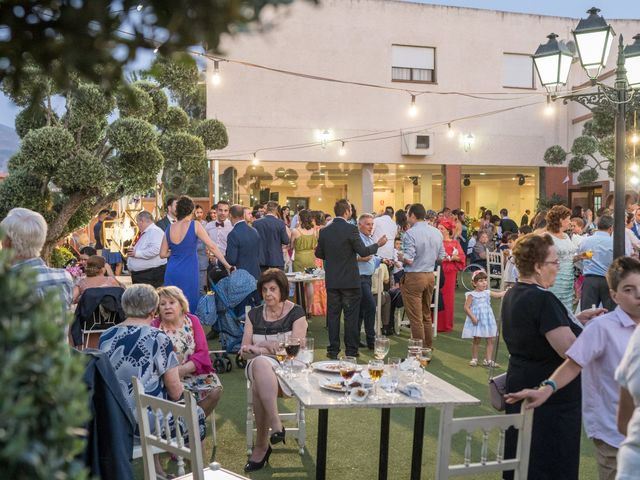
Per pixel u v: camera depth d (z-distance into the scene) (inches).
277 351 169.0
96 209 381.7
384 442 158.6
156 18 39.8
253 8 39.2
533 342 123.3
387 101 776.3
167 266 269.6
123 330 147.8
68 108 334.0
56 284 119.6
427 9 783.7
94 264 231.0
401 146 782.5
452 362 286.2
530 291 124.8
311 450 181.5
